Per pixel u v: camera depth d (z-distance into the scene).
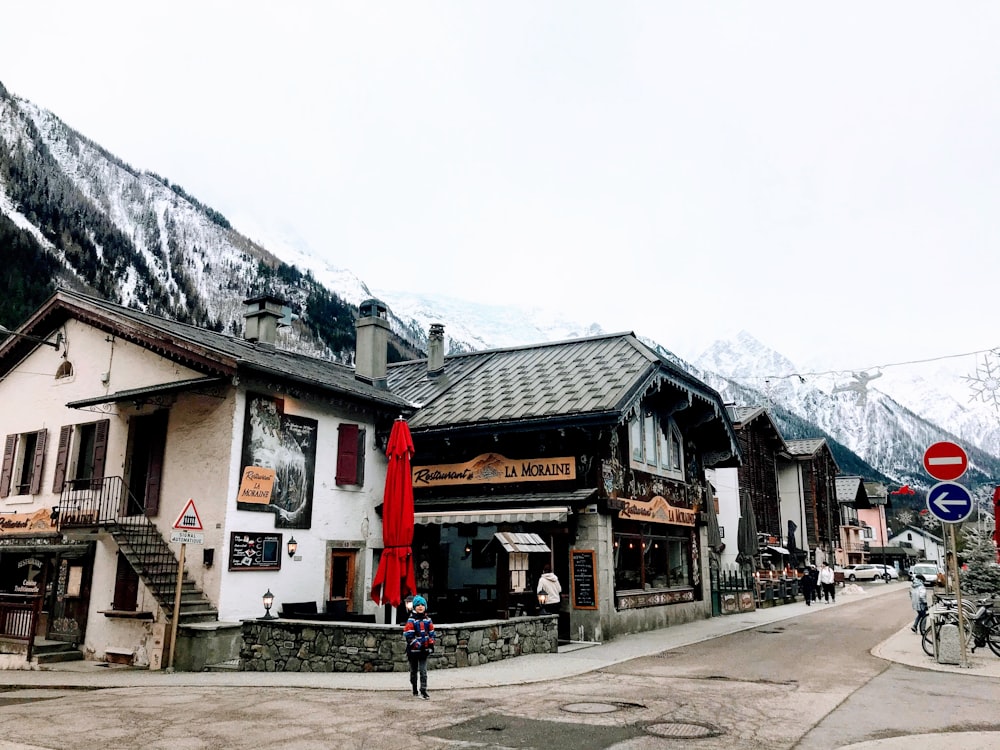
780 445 48.50
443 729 8.38
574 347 23.67
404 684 11.38
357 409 19.58
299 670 13.59
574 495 17.70
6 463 20.09
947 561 26.36
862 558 71.75
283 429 17.22
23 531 18.97
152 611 15.41
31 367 20.36
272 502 16.70
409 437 15.31
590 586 17.55
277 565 16.64
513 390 21.28
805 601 32.53
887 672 12.64
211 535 15.61
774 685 11.39
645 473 20.89
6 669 15.54
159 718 9.14
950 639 13.40
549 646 15.62
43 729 8.56
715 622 22.64
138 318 17.97
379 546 19.72
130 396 16.23
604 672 12.84
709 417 24.41
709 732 8.23
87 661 16.09
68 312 19.48
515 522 17.12
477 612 16.53
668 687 11.21
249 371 16.00
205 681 12.55
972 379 13.76
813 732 8.24
